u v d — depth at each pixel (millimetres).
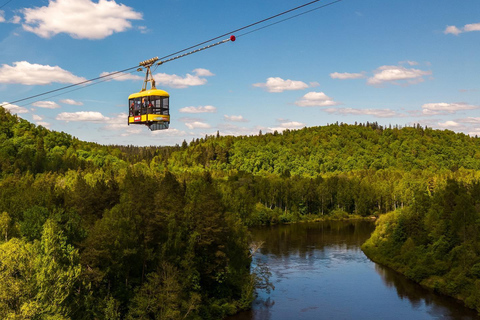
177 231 69000
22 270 48500
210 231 72062
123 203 68125
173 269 63438
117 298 59719
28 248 51688
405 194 194000
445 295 76938
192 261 67062
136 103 48000
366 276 89000
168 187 92688
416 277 84812
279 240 130000
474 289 72938
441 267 83750
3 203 83938
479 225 90688
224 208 88688
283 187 195375
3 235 67188
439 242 91188
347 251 113188
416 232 102562
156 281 60188
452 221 92938
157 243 68812
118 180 149750
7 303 44812
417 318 65375
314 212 198750
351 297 75500
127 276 62625
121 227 62406
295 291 78875
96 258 58438
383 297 75562
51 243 52125
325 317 66000
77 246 63156
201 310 65688
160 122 47156
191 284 66062
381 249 107125
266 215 171750
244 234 84188
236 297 73438
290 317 66188
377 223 119062
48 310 45562
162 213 70750
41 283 47219
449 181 117000
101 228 61438
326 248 117250
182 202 83688
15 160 198375
